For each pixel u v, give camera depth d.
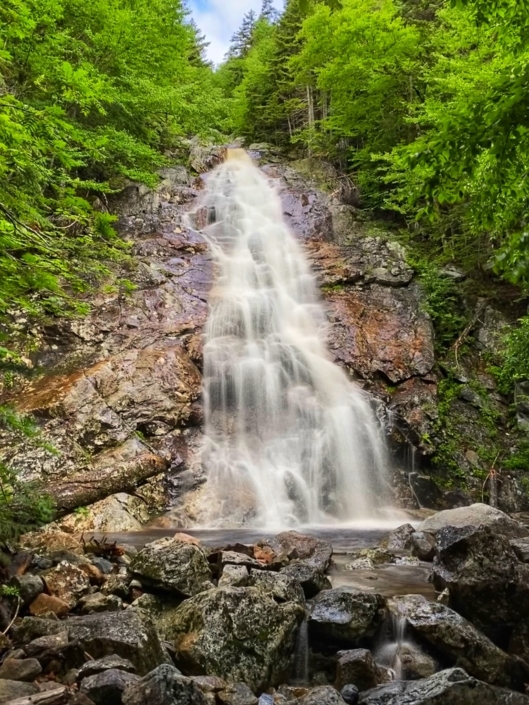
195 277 17.06
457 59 16.56
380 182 22.34
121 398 12.16
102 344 13.53
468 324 17.36
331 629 5.23
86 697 3.71
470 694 4.06
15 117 5.52
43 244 6.09
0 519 5.98
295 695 4.68
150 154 18.50
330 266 18.84
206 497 11.41
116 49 17.03
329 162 27.47
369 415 14.08
